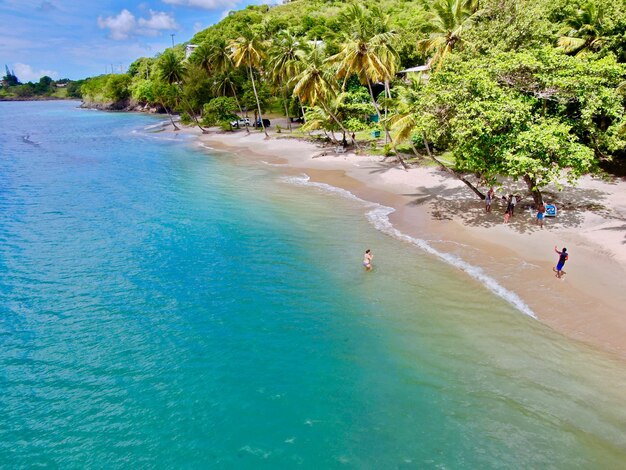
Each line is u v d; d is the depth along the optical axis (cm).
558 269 2183
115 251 2861
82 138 8531
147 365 1748
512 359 1672
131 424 1458
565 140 2577
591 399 1461
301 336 1898
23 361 1784
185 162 5834
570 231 2680
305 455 1314
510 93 2672
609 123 3638
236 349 1828
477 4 4653
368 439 1361
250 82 8800
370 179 4372
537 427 1366
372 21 4541
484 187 3644
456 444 1324
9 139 8456
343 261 2592
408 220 3186
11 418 1489
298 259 2653
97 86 18638
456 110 2656
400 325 1934
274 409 1499
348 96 5594
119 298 2269
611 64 2727
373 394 1545
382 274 2397
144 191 4316
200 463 1305
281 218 3394
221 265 2614
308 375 1658
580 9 3994
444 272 2375
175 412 1503
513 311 1977
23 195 4228
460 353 1727
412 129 3803
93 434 1421
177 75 9825
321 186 4281
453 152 2789
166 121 12050
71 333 1973
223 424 1445
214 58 8612
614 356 1652
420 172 4338
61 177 5019
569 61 2673
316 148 6119
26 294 2316
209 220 3403
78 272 2567
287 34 6575
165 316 2092
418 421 1418
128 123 11650
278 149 6362
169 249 2872
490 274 2295
